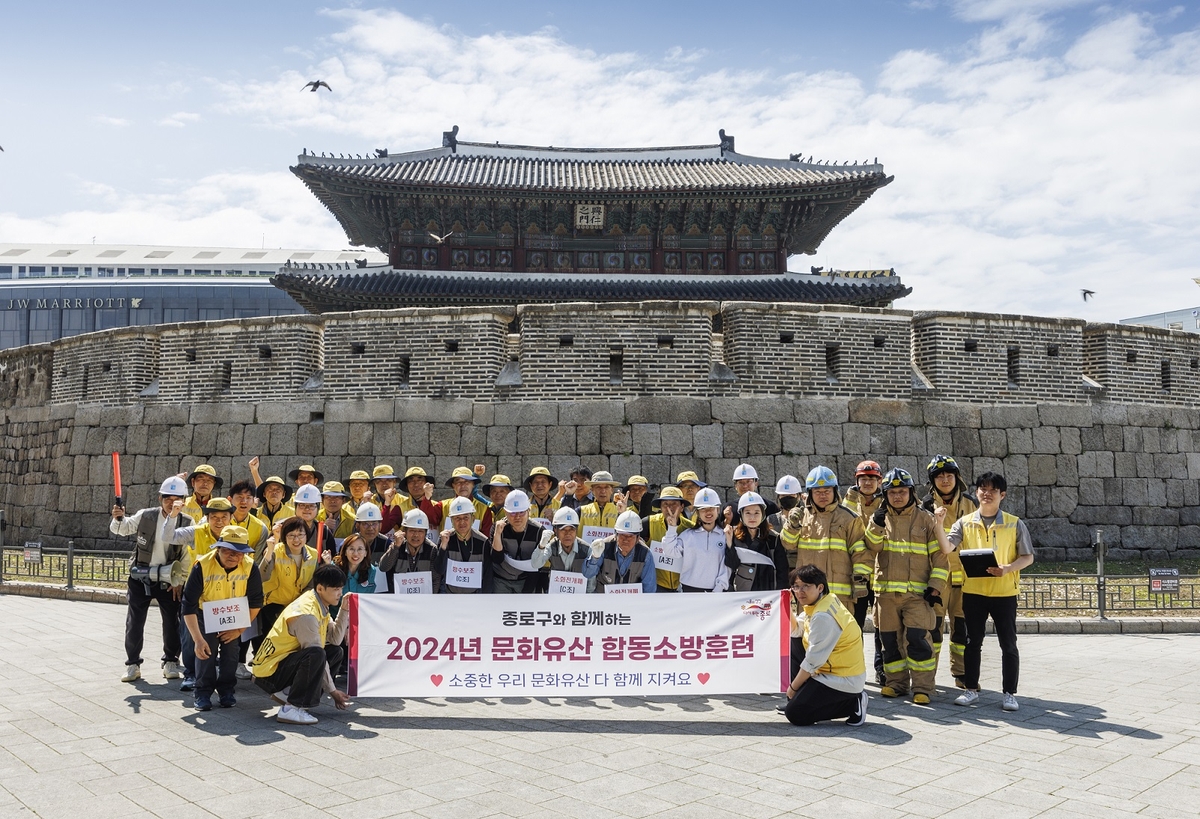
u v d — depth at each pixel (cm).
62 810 509
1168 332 1844
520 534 872
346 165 2572
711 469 1611
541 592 863
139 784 556
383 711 768
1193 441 1817
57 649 1019
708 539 888
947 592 821
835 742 662
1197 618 1160
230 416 1762
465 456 1642
